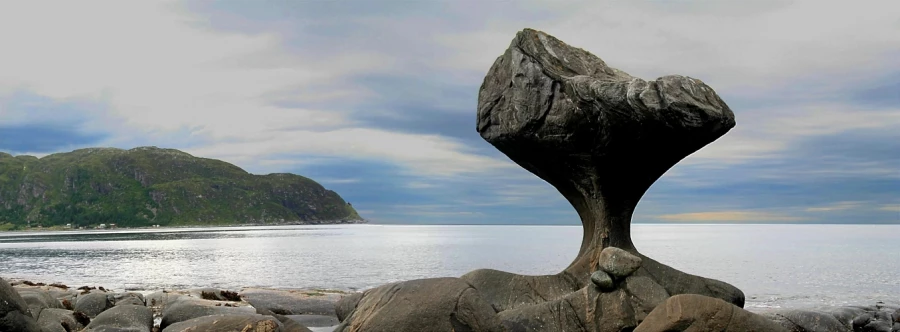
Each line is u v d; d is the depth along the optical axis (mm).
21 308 13008
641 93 14211
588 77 15891
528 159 18094
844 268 52469
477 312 11453
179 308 19344
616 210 17016
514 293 16203
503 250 84562
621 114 14906
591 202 17203
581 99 15680
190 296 24125
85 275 49906
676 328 11477
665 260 62688
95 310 21062
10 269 56438
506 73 17906
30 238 143750
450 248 91250
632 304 14305
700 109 13711
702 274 47156
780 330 11508
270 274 48875
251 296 26625
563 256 70125
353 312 12438
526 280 16453
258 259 67750
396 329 11266
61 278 47031
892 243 108188
